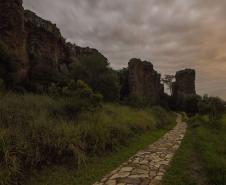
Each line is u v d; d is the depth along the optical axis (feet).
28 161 24.85
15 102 42.22
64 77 106.42
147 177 25.27
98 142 35.88
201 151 37.19
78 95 48.78
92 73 103.09
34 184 23.12
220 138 52.49
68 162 28.68
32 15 129.39
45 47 126.21
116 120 50.85
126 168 28.96
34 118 33.78
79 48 180.86
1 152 23.27
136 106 119.03
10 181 21.26
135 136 50.98
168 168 28.50
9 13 92.07
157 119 93.15
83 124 38.22
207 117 107.24
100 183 23.86
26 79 89.86
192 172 26.81
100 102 55.21
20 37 97.86
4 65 76.89
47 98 52.60
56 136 30.58
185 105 271.28
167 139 54.75
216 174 23.91
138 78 243.60
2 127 28.02
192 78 347.36
